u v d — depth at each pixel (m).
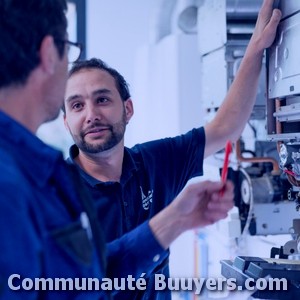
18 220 0.55
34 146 0.68
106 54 3.24
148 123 3.14
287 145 1.32
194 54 2.77
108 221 1.28
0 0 0.67
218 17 1.91
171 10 2.97
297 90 1.19
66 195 0.73
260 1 1.82
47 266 0.64
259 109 1.89
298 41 1.18
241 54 1.88
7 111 0.69
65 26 0.76
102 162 1.35
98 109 1.31
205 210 0.93
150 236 0.94
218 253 2.14
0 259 0.53
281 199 1.76
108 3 3.21
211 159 2.10
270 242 1.81
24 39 0.68
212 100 2.05
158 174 1.46
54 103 0.77
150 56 3.07
